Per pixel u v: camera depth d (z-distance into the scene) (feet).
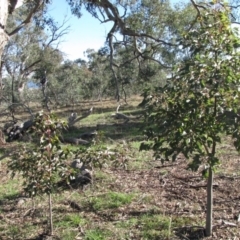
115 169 27.02
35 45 107.96
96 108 93.25
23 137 45.34
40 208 19.65
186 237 15.53
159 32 55.52
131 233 16.16
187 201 19.90
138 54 55.52
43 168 15.42
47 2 48.42
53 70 98.89
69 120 54.19
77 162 23.47
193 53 13.69
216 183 22.53
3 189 24.14
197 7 42.22
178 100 13.53
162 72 70.85
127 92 110.11
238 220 16.94
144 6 54.49
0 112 65.87
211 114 13.69
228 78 13.03
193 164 13.48
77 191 22.17
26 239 16.25
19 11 79.25
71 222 17.49
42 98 92.27
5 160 32.99
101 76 114.73
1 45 20.83
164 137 13.75
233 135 13.53
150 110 13.87
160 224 16.70
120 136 44.14
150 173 25.96
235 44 13.42
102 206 19.44
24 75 104.27
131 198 20.43
